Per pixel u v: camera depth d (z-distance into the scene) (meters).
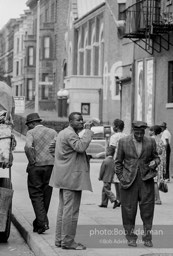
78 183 11.23
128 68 32.56
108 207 17.00
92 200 18.55
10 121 13.27
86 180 11.30
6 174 23.45
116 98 51.75
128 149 11.43
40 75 80.50
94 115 58.72
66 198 11.27
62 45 76.69
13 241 13.23
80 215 15.42
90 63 60.97
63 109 62.78
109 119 53.28
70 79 59.56
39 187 13.07
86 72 61.69
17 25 97.12
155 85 28.31
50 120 55.38
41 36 80.69
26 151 13.06
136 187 11.45
